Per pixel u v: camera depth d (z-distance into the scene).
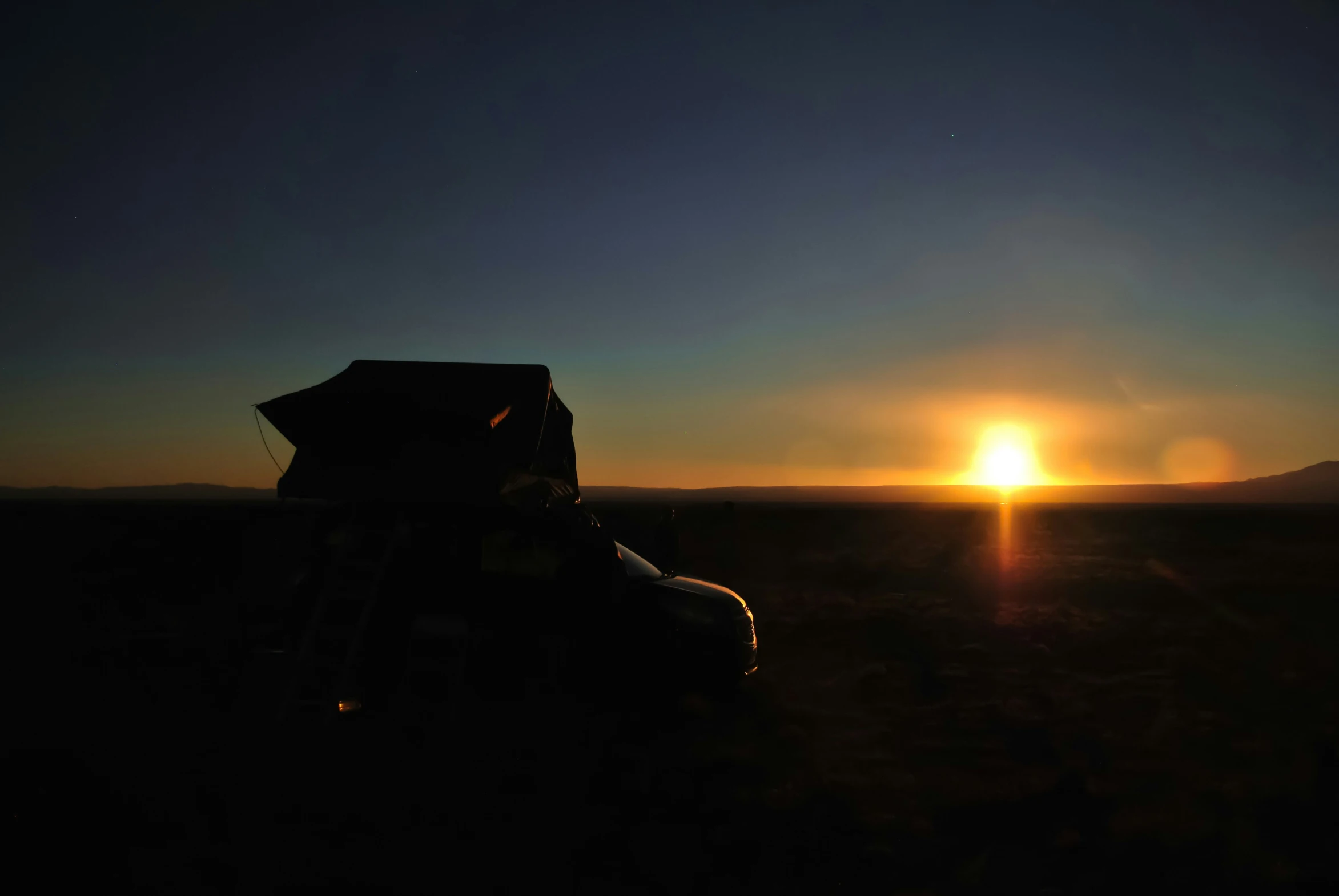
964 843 5.37
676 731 7.69
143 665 9.52
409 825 5.27
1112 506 148.50
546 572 7.42
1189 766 7.07
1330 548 38.91
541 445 8.67
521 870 4.68
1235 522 65.94
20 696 8.14
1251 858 5.19
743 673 8.16
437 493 7.40
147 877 4.41
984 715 8.72
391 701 6.97
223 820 5.25
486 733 7.00
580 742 7.07
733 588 19.42
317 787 5.87
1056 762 7.14
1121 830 5.62
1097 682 10.30
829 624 14.15
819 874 4.81
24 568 22.00
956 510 99.56
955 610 16.59
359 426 7.59
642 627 7.81
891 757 7.22
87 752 6.47
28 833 4.93
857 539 43.25
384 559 6.94
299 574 7.43
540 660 7.23
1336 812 6.04
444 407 7.54
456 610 7.20
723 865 4.87
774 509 96.19
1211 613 16.39
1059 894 4.64
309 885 4.39
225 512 69.50
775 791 6.17
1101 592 19.88
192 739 6.85
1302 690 9.93
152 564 22.59
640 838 5.20
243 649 7.82
